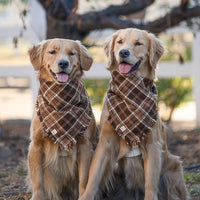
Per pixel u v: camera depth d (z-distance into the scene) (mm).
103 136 6309
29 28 11914
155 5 10680
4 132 12242
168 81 12781
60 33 10445
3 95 20109
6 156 10023
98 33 10711
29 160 6348
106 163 6309
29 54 6508
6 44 31312
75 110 6148
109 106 6254
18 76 12383
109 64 6477
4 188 7742
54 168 6371
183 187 6688
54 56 6238
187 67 12477
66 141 6062
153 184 6113
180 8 9125
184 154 9914
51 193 6496
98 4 10570
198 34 12297
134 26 9719
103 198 6895
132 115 6109
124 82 6215
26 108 16484
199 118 12766
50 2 9688
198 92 12648
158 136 6289
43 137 6148
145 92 6203
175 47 12664
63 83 6109
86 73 12500
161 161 6371
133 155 6320
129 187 6648
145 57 6367
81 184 6215
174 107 13000
